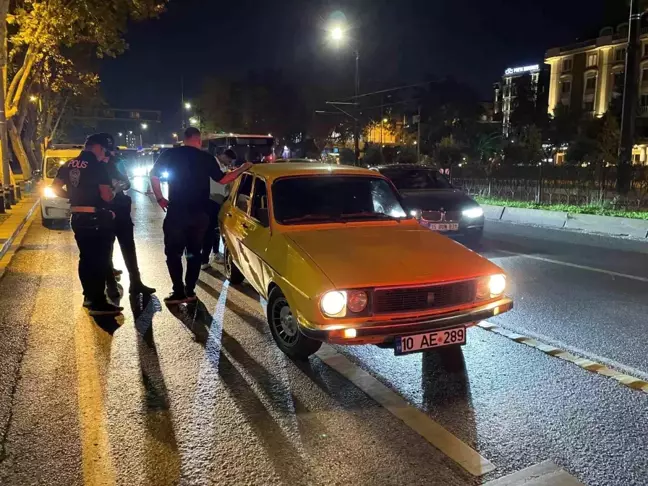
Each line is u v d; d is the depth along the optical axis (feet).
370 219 18.54
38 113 131.64
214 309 21.21
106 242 20.21
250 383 14.62
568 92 195.42
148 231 42.06
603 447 11.46
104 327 19.02
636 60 48.65
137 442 11.69
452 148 123.65
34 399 13.58
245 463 10.93
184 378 14.89
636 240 39.37
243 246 19.76
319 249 15.69
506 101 225.56
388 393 14.05
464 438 11.85
